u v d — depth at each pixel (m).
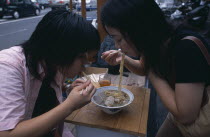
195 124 0.94
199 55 0.81
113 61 1.43
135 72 1.47
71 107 0.84
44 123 0.76
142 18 0.84
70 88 1.20
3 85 0.71
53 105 1.12
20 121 0.74
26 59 0.85
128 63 1.42
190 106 0.83
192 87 0.81
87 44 0.85
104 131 1.38
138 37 0.87
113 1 0.89
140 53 0.95
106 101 1.17
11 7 11.12
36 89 0.94
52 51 0.84
